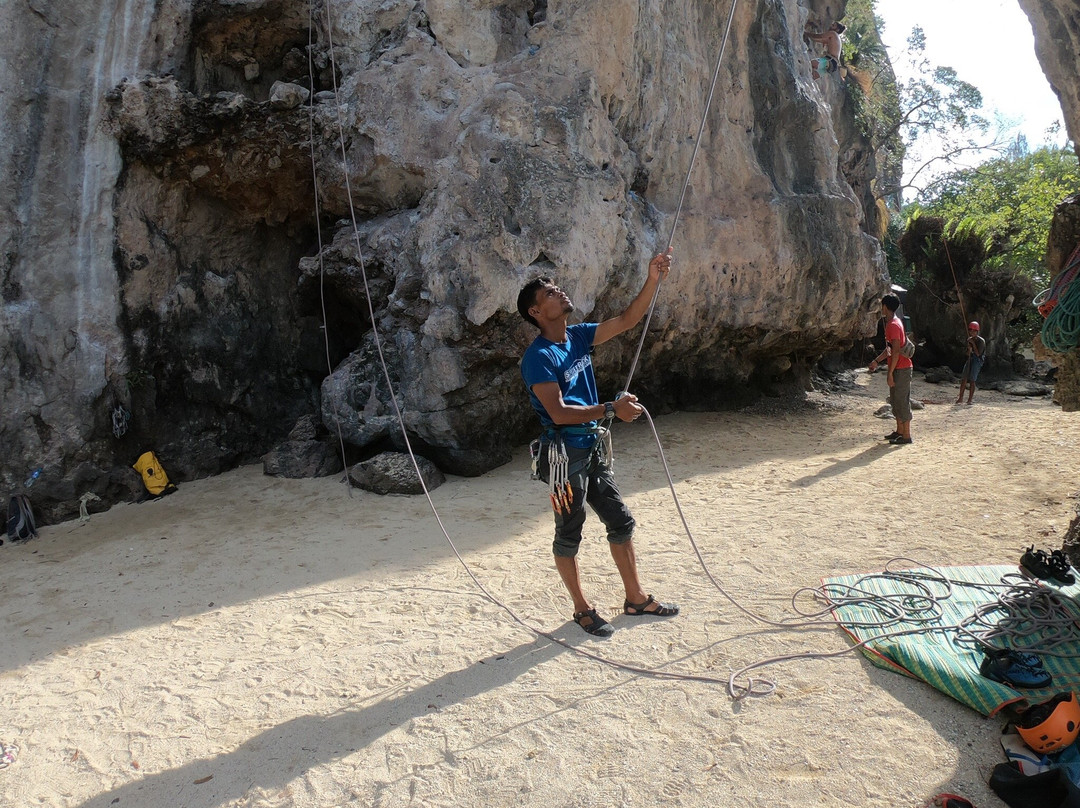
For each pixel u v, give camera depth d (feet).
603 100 28.04
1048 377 53.16
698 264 31.55
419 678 12.42
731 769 9.71
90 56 25.61
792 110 35.63
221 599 16.61
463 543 19.10
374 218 28.30
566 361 12.75
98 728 11.72
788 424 33.50
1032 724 9.69
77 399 24.70
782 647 12.59
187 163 26.76
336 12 27.63
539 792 9.52
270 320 30.48
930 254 55.62
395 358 25.99
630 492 22.88
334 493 24.61
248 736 11.16
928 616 13.12
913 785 9.26
